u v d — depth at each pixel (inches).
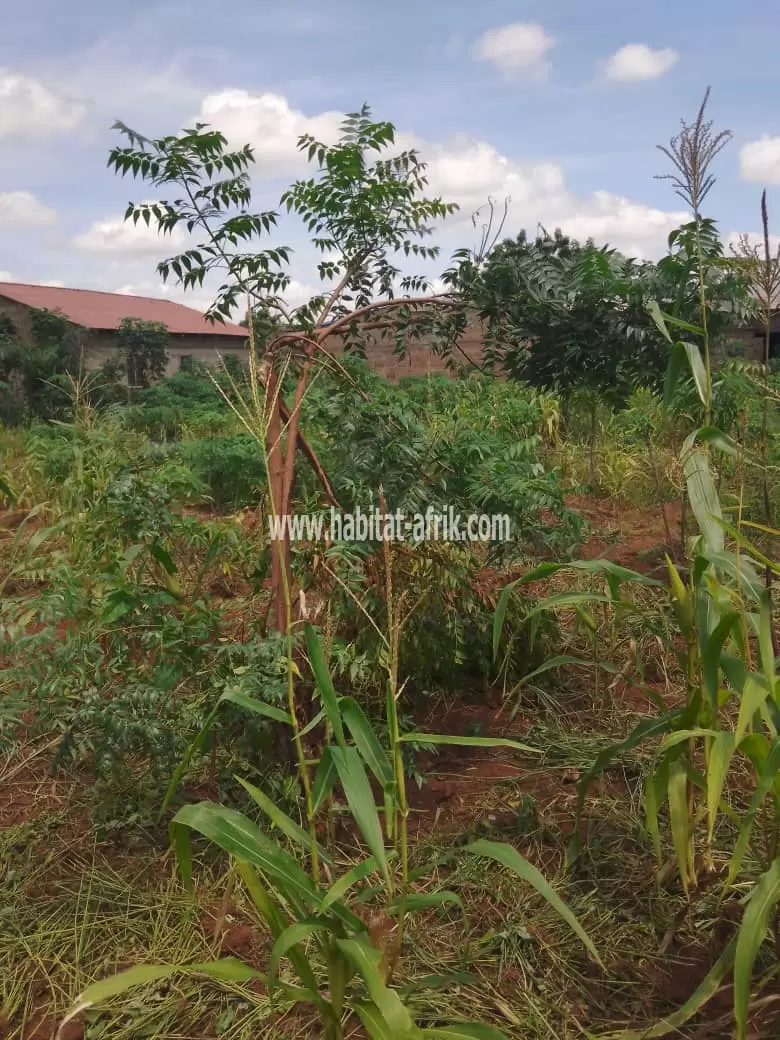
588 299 161.6
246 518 248.4
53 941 95.4
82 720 108.0
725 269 139.3
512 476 156.1
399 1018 55.8
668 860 106.1
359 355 166.1
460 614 151.0
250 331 80.4
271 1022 80.7
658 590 202.8
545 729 143.9
